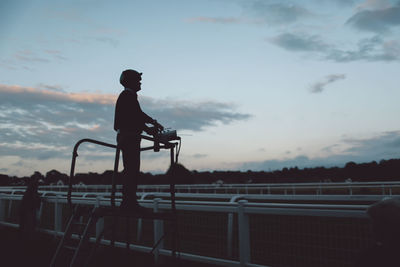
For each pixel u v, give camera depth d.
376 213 1.79
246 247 4.09
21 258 5.81
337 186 12.30
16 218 9.06
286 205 3.71
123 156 3.66
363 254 1.83
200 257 4.58
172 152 3.96
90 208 3.72
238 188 15.12
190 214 4.98
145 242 5.58
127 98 3.64
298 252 3.72
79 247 3.31
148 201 5.45
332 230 3.50
